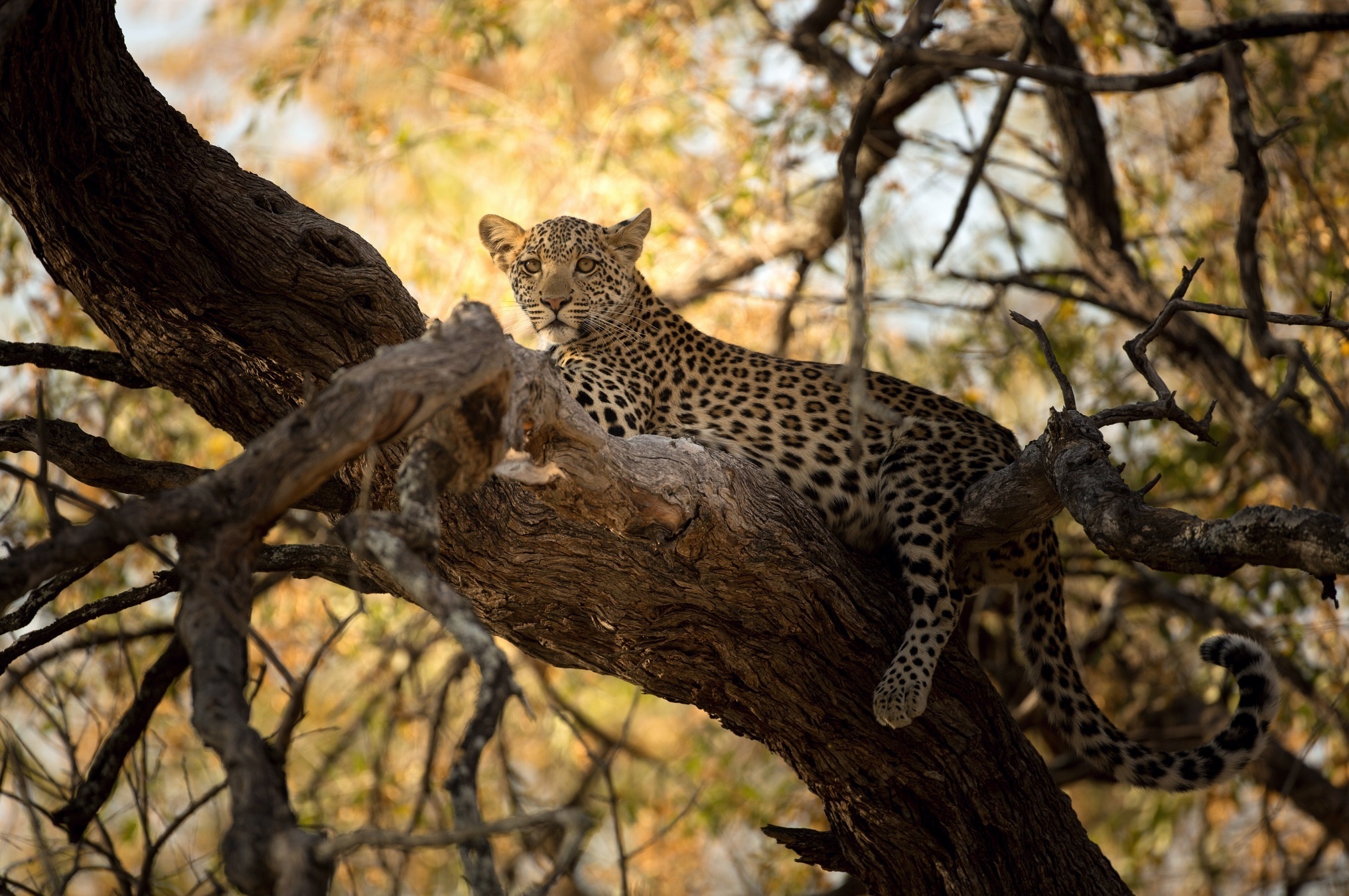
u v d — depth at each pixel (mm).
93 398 14008
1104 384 15422
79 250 7441
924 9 7992
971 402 15039
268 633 15570
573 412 6562
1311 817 14953
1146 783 9156
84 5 6641
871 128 14867
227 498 4699
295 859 3873
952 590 8758
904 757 8516
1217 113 15852
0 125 6949
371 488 7750
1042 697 9672
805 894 15164
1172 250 15672
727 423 10406
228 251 7320
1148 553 5957
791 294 15727
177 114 7371
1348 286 12578
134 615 14742
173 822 7125
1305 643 14492
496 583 8102
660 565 7887
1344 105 14109
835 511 9805
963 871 8656
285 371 7785
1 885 7484
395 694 14500
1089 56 15195
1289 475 12750
